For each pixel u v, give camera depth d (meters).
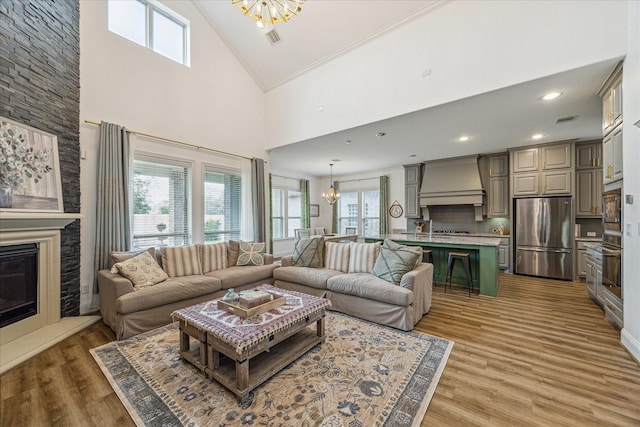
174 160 4.21
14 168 2.45
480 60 3.10
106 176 3.39
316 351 2.36
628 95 2.40
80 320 3.00
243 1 2.78
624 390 1.84
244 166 5.29
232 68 5.10
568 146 4.94
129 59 3.73
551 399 1.76
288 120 5.25
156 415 1.63
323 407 1.68
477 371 2.07
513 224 5.54
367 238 5.21
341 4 3.77
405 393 1.81
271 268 4.16
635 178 2.31
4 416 1.62
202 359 2.04
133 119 3.75
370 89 4.05
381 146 5.43
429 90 3.47
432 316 3.21
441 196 6.39
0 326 2.43
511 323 2.99
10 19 2.52
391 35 3.81
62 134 3.03
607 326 2.90
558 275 5.01
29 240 2.64
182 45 4.50
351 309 3.19
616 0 2.44
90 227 3.36
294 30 4.32
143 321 2.77
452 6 3.29
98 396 1.80
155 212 4.05
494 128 4.32
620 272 2.63
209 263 3.95
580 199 5.04
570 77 2.76
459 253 4.21
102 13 3.48
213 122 4.77
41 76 2.79
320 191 9.58
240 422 1.57
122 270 2.95
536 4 2.79
